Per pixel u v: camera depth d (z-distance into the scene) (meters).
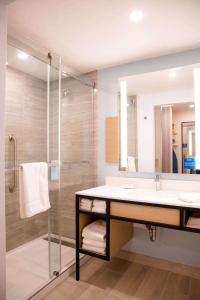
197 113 1.98
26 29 1.68
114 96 2.39
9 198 2.36
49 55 2.07
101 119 2.47
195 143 1.99
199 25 1.62
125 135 2.32
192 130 2.00
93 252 1.84
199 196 1.59
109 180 2.38
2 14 1.20
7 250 2.34
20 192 1.68
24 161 2.56
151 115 2.19
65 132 2.63
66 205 2.60
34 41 1.86
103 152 2.46
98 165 2.49
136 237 2.24
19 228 2.47
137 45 1.93
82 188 2.54
